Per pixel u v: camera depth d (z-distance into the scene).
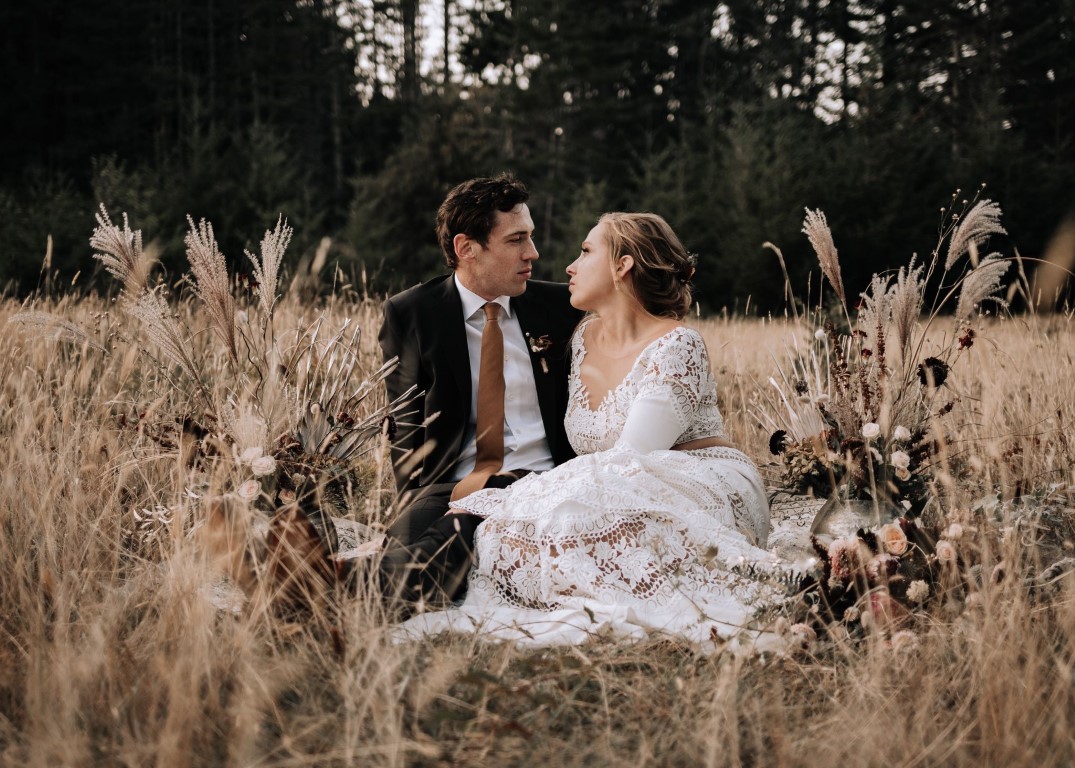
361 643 2.30
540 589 2.95
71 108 29.31
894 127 24.14
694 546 2.92
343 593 2.61
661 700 2.28
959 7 28.95
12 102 28.47
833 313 4.84
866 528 3.08
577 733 2.14
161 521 3.05
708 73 34.72
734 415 5.03
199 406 3.40
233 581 2.71
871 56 28.97
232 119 33.53
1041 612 2.54
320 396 3.29
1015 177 22.81
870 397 3.29
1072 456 3.64
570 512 2.96
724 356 6.32
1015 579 2.54
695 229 23.56
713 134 26.16
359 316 5.66
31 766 1.90
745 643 2.47
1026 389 4.24
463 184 3.65
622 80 33.44
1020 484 3.19
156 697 2.07
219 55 35.44
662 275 3.47
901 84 27.95
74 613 2.61
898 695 2.23
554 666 2.36
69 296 5.45
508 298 3.74
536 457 3.65
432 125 22.98
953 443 3.56
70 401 3.46
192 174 19.08
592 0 32.81
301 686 2.32
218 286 3.08
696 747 2.03
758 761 1.99
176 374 4.15
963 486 3.33
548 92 30.75
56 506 2.98
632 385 3.38
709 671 2.39
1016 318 4.78
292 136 34.59
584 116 30.77
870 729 2.03
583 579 2.88
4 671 2.27
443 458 3.58
